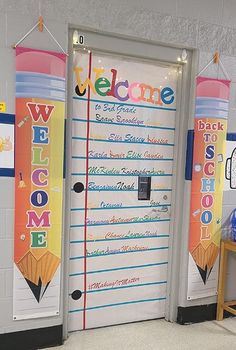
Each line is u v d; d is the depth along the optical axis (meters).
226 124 3.03
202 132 2.92
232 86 3.03
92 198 2.76
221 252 3.06
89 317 2.84
